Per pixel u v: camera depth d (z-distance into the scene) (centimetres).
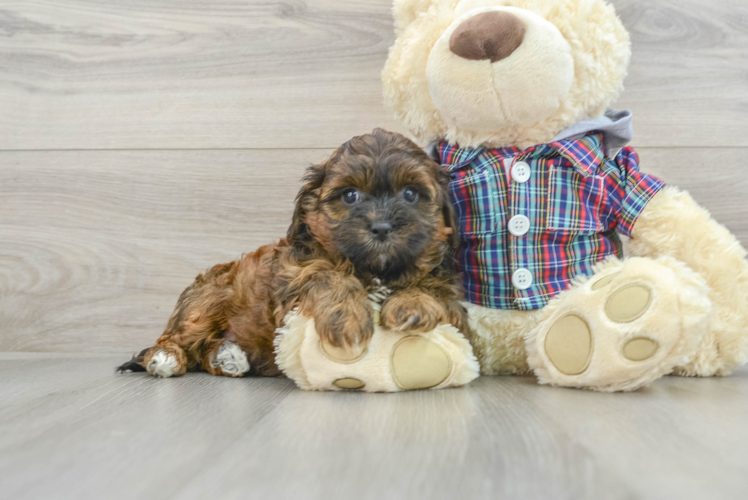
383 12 317
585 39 211
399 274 200
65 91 328
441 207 208
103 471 115
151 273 325
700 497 98
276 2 320
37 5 327
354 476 110
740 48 306
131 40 325
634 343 177
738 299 217
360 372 186
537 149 221
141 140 326
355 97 318
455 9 219
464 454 122
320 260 198
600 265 202
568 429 140
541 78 202
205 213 324
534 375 220
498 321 220
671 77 306
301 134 321
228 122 323
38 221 329
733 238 223
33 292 329
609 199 224
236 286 235
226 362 231
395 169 194
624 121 226
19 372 246
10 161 329
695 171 308
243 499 100
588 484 104
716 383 207
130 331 326
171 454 125
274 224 322
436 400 175
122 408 168
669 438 131
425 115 232
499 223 220
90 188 327
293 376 196
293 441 133
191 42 323
